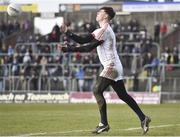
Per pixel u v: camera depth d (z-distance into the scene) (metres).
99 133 24.98
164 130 26.89
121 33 66.69
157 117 36.81
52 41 66.38
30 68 63.78
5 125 30.34
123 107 50.31
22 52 66.25
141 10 56.72
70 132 26.11
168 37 68.44
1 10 56.00
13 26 71.56
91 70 62.53
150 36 68.44
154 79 60.91
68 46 24.19
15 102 62.12
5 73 64.69
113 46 24.84
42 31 66.88
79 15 72.81
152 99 59.25
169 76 62.19
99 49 24.86
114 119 34.62
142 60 62.81
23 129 27.94
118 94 25.16
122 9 57.62
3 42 70.06
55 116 37.47
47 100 61.75
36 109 47.22
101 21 24.88
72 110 45.25
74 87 62.47
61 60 64.25
